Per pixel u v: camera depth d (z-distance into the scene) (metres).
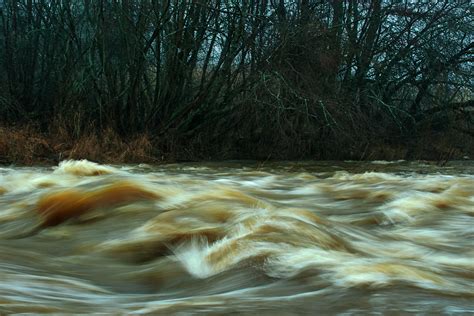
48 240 4.54
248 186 9.19
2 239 4.61
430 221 5.91
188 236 4.23
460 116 28.38
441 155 25.59
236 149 25.02
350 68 27.22
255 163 21.56
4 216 5.36
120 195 5.32
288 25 23.91
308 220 4.68
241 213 4.78
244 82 24.22
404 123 28.31
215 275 3.46
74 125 22.44
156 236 4.27
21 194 6.68
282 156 24.70
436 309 2.75
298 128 24.14
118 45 25.22
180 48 24.42
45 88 28.23
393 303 2.81
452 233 5.28
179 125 24.78
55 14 27.80
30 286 3.03
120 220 4.90
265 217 4.52
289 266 3.45
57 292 2.98
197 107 24.83
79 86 24.97
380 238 4.81
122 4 24.34
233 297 2.91
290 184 10.03
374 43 27.89
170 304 2.75
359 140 25.08
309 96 23.72
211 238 4.16
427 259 4.12
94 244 4.30
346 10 27.09
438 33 27.72
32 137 20.58
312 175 13.77
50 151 20.64
